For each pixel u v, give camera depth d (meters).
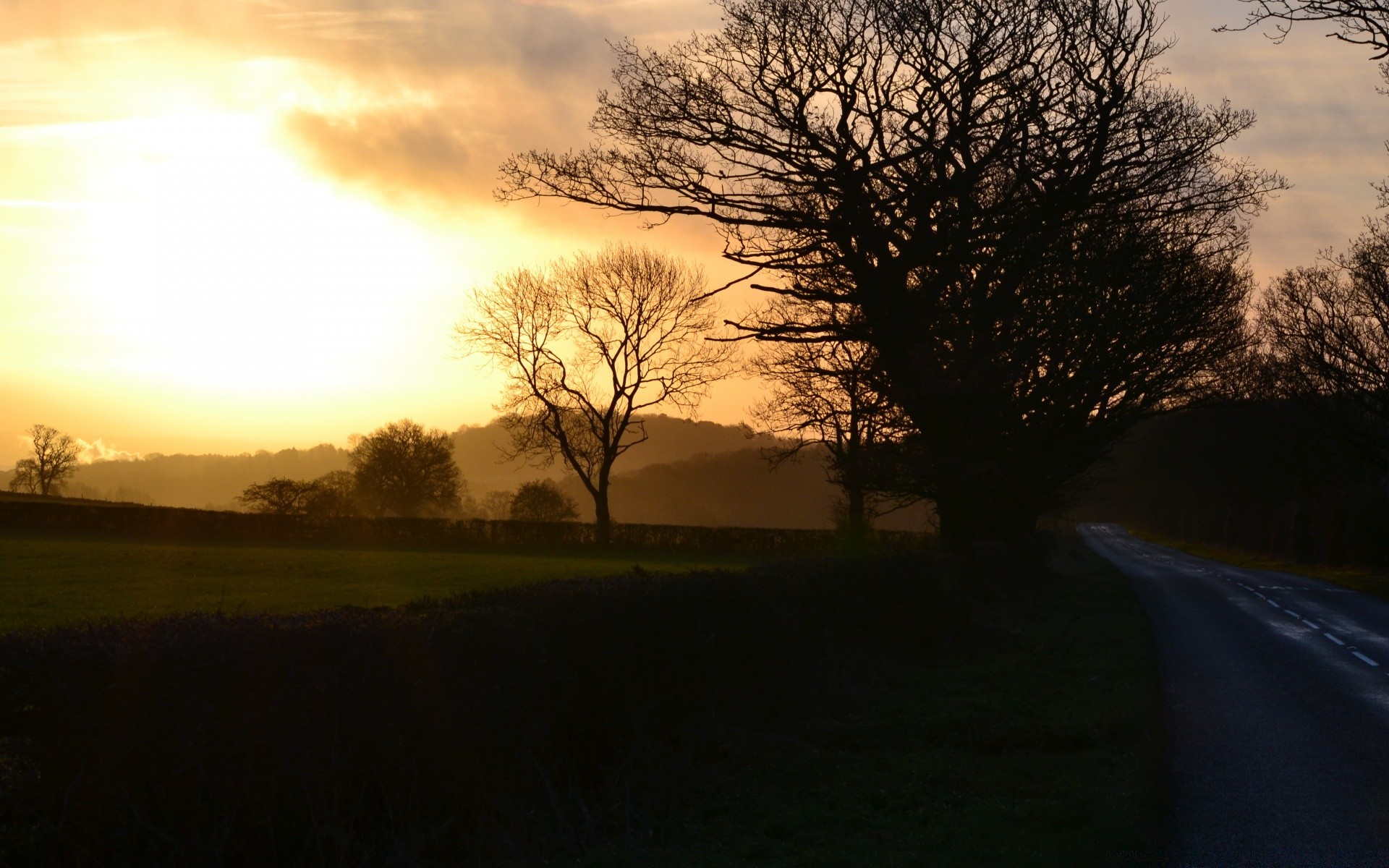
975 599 21.42
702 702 9.20
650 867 6.06
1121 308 24.05
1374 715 11.73
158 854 4.98
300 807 5.50
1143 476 88.00
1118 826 6.79
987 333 21.02
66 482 125.88
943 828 6.79
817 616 12.23
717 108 18.62
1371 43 12.61
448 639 6.38
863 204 19.17
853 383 22.14
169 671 5.09
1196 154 18.72
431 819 6.18
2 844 4.64
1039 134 18.66
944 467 21.05
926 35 18.56
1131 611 24.11
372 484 95.12
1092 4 18.16
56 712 4.77
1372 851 6.67
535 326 57.84
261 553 44.38
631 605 8.36
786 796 7.74
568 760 7.43
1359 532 45.00
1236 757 9.51
